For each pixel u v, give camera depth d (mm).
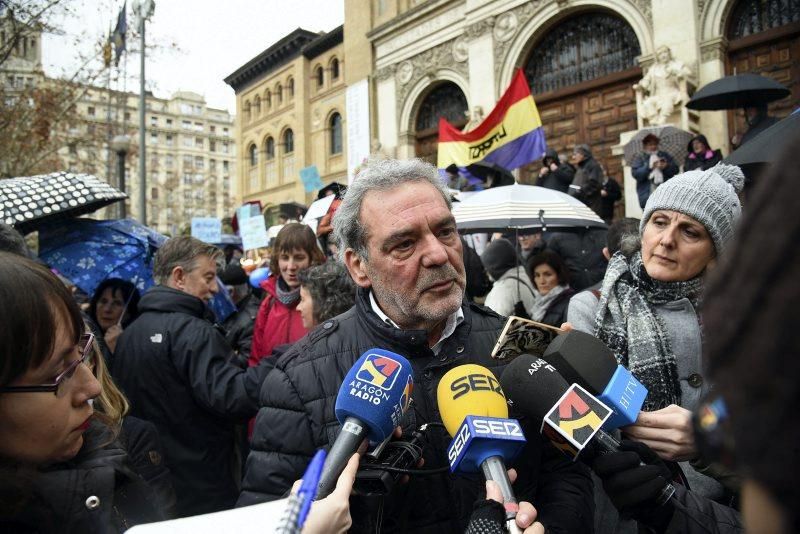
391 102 16953
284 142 26250
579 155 7867
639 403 1257
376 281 1511
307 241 3270
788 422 341
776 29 9766
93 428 1340
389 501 1325
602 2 11727
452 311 1469
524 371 1315
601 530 1891
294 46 24672
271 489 1460
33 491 1039
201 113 74688
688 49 10320
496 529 988
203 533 844
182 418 2502
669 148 8164
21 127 9617
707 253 1683
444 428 1443
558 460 1537
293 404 1498
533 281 3824
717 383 405
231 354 2633
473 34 14250
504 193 4457
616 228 3178
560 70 13031
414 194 1474
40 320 1020
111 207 17672
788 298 345
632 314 1806
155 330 2539
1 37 8758
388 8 17328
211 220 8195
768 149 2455
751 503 399
